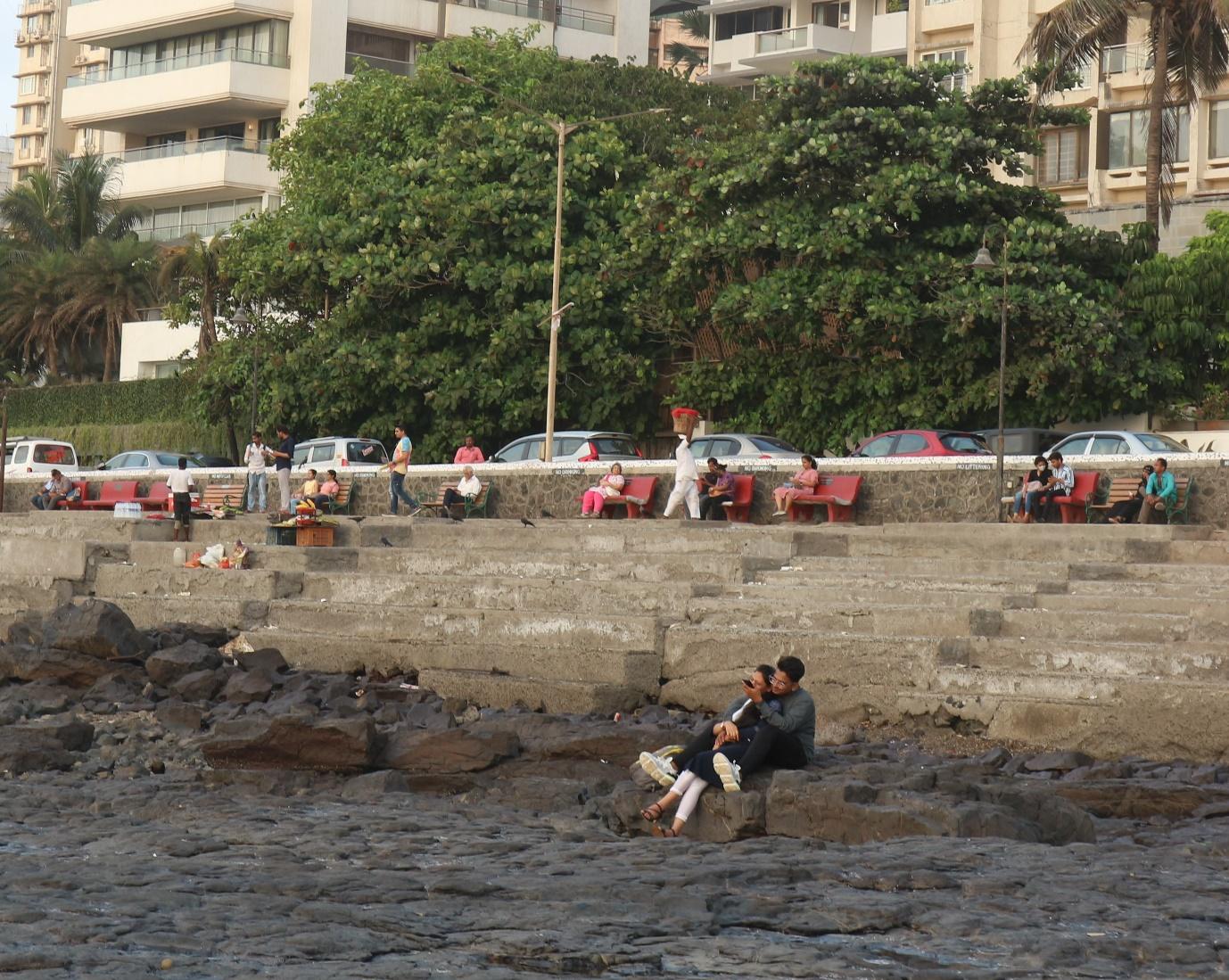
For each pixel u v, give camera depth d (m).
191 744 19.69
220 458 56.25
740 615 22.45
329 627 25.53
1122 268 45.44
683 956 10.11
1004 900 11.59
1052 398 43.72
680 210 47.75
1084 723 18.09
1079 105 67.12
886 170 44.59
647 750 17.09
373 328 52.56
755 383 47.22
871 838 13.87
